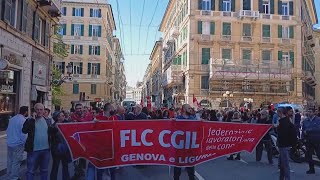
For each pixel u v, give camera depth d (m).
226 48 49.75
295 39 51.00
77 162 10.44
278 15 50.81
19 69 21.70
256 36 50.16
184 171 11.98
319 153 12.96
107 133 8.01
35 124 8.41
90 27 69.25
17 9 21.33
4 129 20.52
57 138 9.04
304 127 13.52
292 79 50.59
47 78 27.92
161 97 78.38
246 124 8.54
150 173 11.62
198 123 8.31
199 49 49.34
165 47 75.62
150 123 8.16
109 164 8.03
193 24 49.38
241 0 50.44
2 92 20.03
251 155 16.97
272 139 13.63
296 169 13.15
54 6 26.30
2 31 18.86
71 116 11.60
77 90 68.06
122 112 11.91
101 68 69.06
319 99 83.00
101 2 69.38
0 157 13.79
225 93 46.62
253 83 49.25
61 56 42.66
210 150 8.41
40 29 26.31
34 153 8.34
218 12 49.81
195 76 48.94
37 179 9.73
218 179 10.70
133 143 8.12
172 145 8.23
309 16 69.00
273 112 17.73
